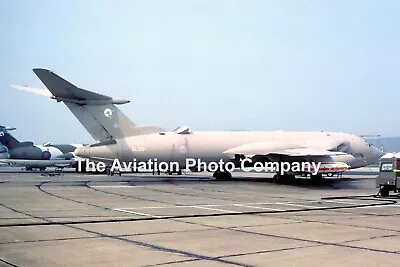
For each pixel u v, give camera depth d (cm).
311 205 2022
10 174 5341
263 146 3812
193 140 3841
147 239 1102
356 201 2266
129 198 2234
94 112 3603
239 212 1692
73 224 1331
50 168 8931
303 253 950
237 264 846
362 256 923
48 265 826
